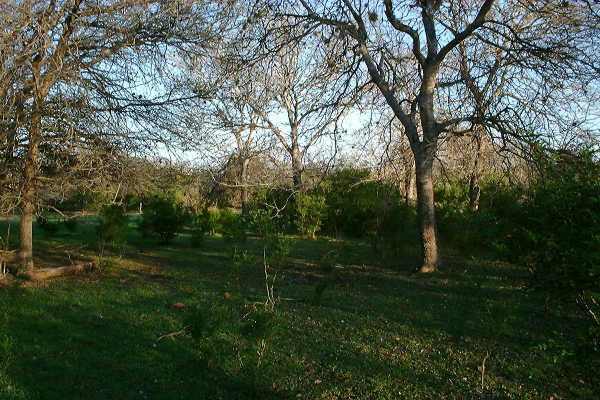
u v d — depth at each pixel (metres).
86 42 8.51
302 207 17.73
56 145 8.42
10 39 6.98
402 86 11.45
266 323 4.62
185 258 12.39
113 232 11.51
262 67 10.52
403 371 4.61
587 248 2.87
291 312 6.79
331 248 13.41
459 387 4.26
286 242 8.89
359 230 17.50
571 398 4.01
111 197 9.61
